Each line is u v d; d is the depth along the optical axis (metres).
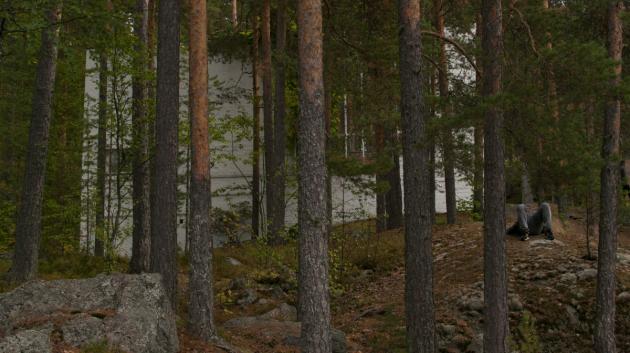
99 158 19.08
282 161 21.95
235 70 28.86
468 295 14.31
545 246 16.38
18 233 13.31
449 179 22.88
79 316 8.70
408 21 11.00
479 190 24.45
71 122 18.52
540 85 9.72
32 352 7.36
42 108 13.61
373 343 12.82
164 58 11.56
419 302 10.70
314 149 9.91
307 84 9.98
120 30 14.52
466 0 19.27
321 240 9.86
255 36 25.95
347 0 15.66
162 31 11.62
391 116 15.23
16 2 11.15
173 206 11.48
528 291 14.08
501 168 10.43
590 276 14.00
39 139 13.58
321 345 9.67
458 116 9.88
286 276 17.41
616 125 11.91
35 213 13.46
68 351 7.86
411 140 10.92
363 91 17.02
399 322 13.68
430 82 22.03
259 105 26.95
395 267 18.45
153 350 8.80
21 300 9.07
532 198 21.62
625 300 12.97
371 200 29.48
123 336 8.55
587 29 12.49
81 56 16.52
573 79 9.35
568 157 9.80
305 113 9.97
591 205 14.98
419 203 10.85
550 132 9.73
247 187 28.36
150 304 9.45
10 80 21.03
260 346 11.67
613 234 11.85
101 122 16.17
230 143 28.42
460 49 11.57
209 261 11.05
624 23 12.38
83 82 20.80
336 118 23.81
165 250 11.33
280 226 21.34
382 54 15.66
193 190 11.10
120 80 15.88
